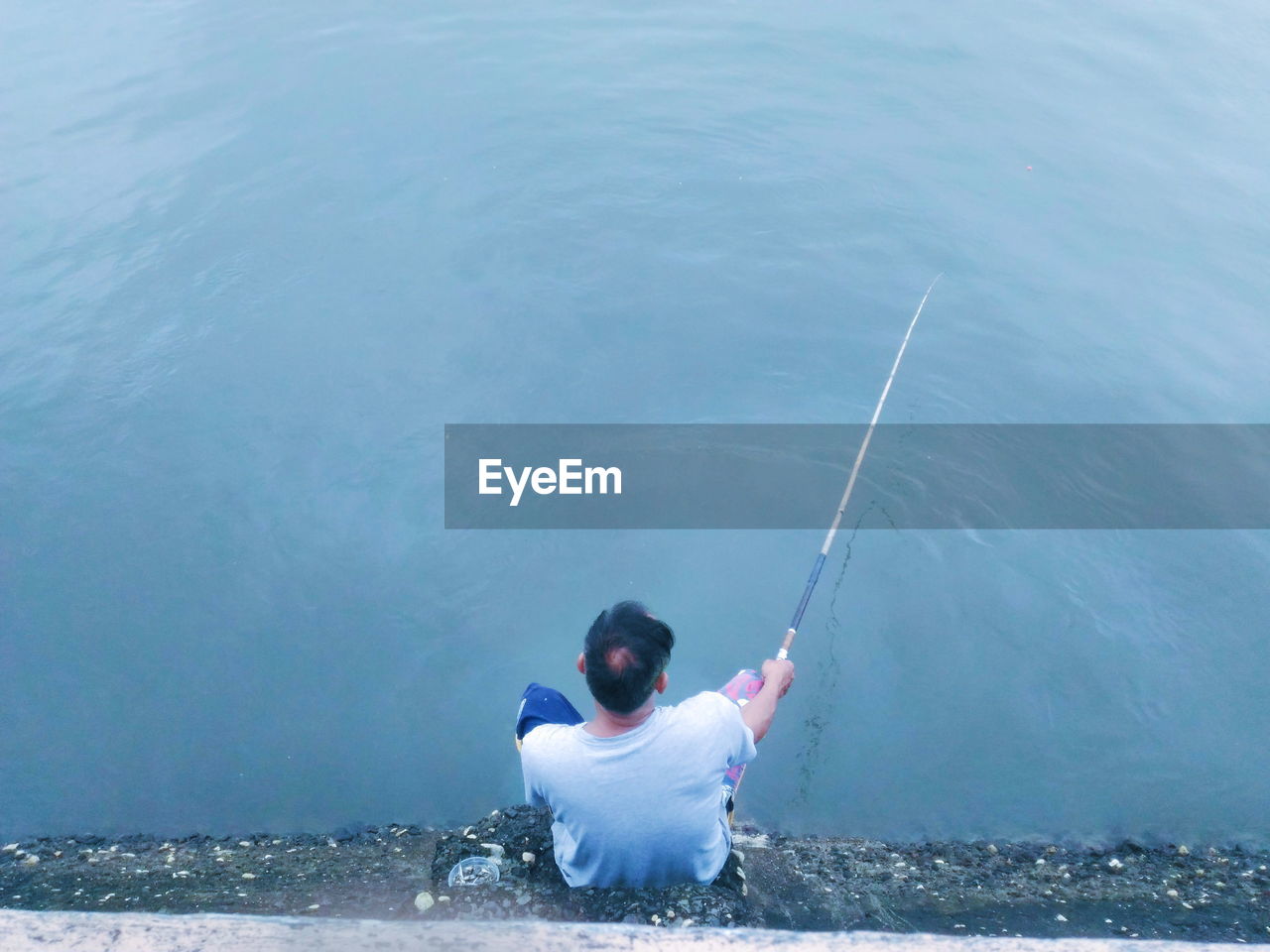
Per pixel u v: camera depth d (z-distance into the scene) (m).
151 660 5.68
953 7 12.30
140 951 2.45
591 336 7.79
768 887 4.13
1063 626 5.90
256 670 5.66
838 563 6.22
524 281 8.26
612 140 9.91
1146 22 12.01
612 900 3.32
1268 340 7.77
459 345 7.64
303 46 11.41
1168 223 8.91
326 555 6.22
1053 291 8.25
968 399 7.36
